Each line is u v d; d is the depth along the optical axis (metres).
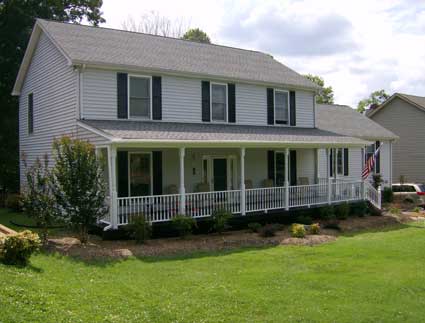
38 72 20.23
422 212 23.42
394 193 27.39
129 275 9.77
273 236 15.20
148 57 18.50
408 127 33.81
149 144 14.14
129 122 16.69
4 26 27.41
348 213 20.33
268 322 7.18
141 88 17.47
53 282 8.41
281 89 22.05
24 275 8.47
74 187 12.53
